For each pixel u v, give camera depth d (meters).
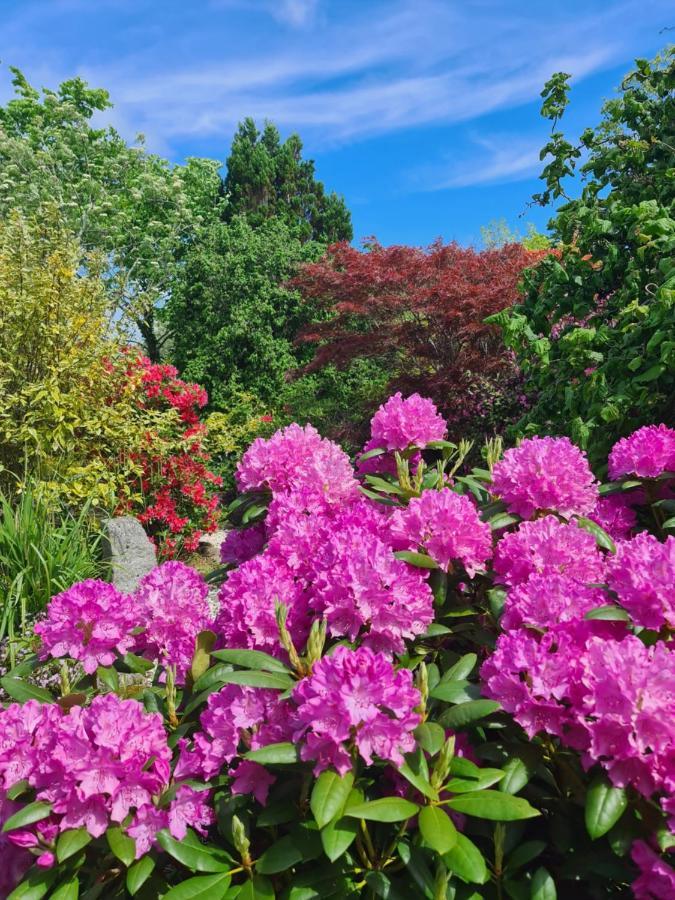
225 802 1.63
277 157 22.92
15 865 1.61
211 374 15.86
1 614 4.27
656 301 3.64
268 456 2.66
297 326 16.41
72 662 2.44
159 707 2.02
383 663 1.42
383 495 2.61
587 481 2.32
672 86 4.86
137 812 1.49
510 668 1.53
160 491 7.88
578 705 1.44
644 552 1.76
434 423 2.79
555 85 5.16
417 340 9.88
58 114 18.97
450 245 10.62
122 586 5.59
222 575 2.79
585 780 1.54
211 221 21.59
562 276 4.57
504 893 1.53
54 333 6.76
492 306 8.66
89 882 1.60
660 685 1.34
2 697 3.55
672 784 1.31
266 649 1.83
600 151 5.22
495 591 2.00
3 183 16.52
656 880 1.32
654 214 4.04
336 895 1.50
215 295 16.34
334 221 23.42
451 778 1.55
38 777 1.54
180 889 1.44
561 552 1.97
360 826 1.50
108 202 17.95
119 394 7.59
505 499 2.39
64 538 4.85
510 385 8.34
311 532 2.12
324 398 13.30
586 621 1.64
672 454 2.77
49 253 7.38
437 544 1.97
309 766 1.51
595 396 3.93
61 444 6.48
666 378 3.75
